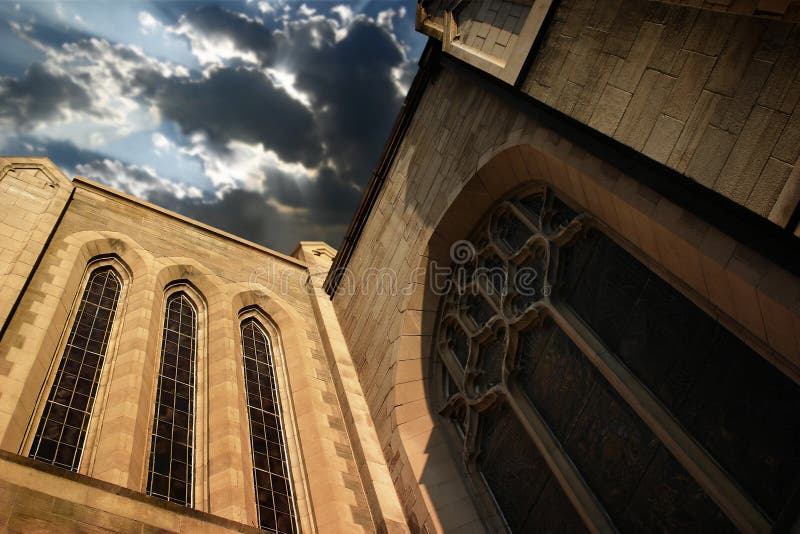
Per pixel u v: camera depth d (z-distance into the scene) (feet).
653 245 30.30
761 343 25.70
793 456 24.16
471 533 36.91
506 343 40.04
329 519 39.19
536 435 35.99
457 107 49.21
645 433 30.66
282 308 59.06
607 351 33.32
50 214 47.32
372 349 50.42
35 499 25.17
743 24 26.99
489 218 45.32
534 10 38.45
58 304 42.19
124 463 33.73
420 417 43.88
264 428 46.19
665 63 29.73
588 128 32.32
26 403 34.63
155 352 44.96
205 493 37.35
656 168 28.32
